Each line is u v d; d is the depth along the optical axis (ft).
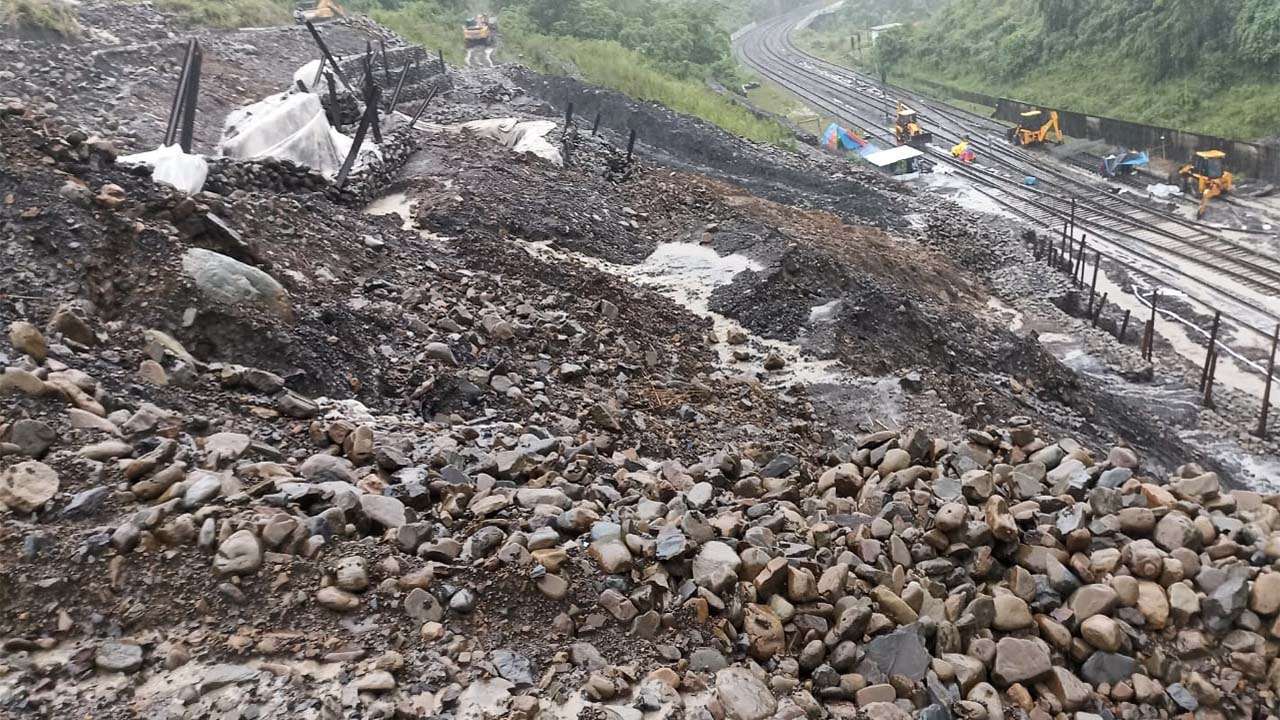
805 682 15.72
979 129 148.36
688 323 41.86
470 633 14.94
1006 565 18.81
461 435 23.41
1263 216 91.61
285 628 14.32
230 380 22.33
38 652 13.21
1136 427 47.57
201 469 17.44
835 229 70.85
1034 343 51.13
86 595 14.03
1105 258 86.17
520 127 70.03
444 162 56.08
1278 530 19.35
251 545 14.99
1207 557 18.33
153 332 22.49
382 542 16.46
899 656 16.12
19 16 65.36
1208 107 125.29
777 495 22.36
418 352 29.04
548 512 18.10
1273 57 119.55
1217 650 17.16
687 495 20.89
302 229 33.96
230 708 12.78
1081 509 19.62
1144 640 17.15
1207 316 71.92
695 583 16.76
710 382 35.37
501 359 30.66
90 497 15.64
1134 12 145.07
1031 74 163.12
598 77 132.98
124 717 12.39
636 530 17.95
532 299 37.93
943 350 44.19
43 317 21.31
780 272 45.29
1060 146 127.75
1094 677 16.71
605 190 61.00
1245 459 50.85
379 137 55.06
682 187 66.13
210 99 66.39
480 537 16.60
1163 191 102.17
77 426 17.44
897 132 136.56
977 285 75.51
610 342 35.94
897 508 20.21
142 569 14.57
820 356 38.78
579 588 16.06
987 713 15.46
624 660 14.98
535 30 151.23
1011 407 39.19
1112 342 65.46
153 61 70.49
